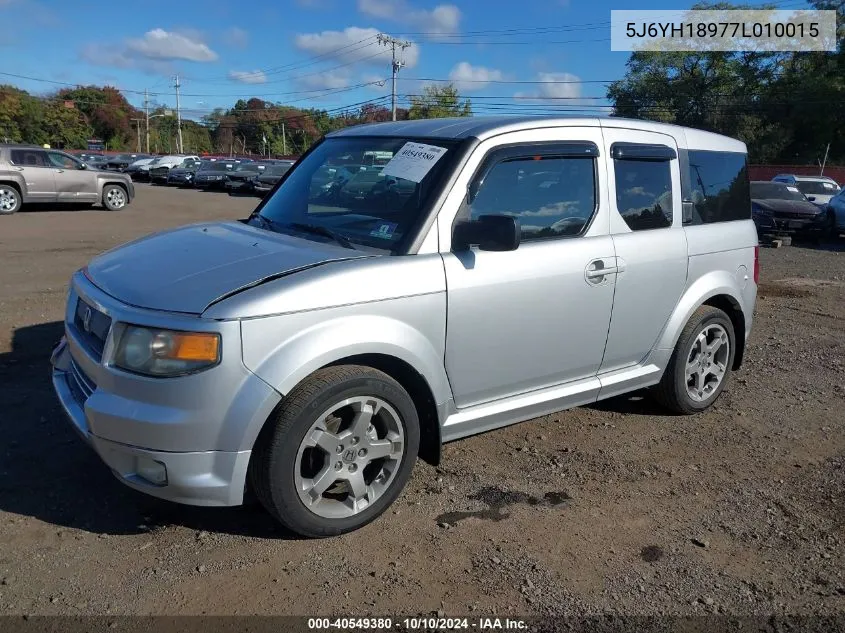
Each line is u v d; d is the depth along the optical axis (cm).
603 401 522
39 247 1184
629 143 429
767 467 420
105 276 338
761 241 1655
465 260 346
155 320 286
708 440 457
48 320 668
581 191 402
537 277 370
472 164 354
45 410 450
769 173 4459
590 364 416
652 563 317
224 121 11631
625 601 289
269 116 11031
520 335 371
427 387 342
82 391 326
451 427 360
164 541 318
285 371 290
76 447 402
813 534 346
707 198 484
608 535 338
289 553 312
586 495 377
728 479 402
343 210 380
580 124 407
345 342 304
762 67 5091
